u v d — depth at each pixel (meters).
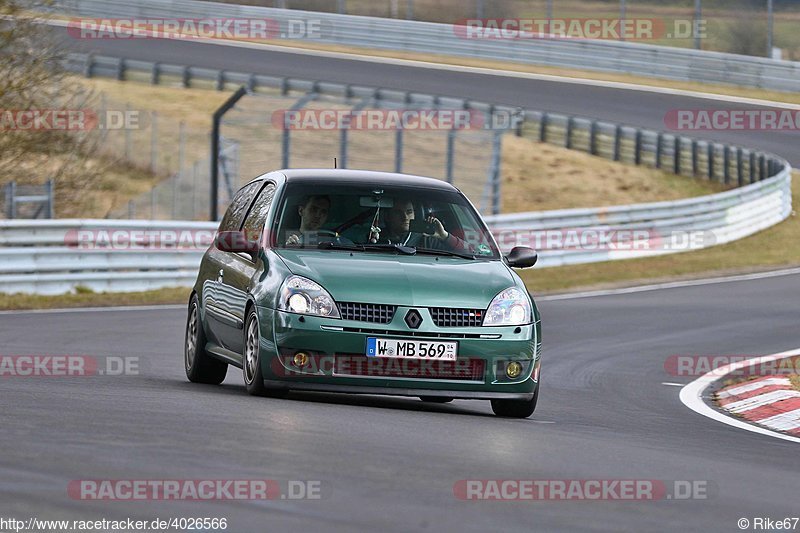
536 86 136.75
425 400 30.23
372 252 27.27
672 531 14.66
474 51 148.25
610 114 128.12
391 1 161.25
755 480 19.00
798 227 100.44
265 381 25.23
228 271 28.84
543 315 56.34
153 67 129.50
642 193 114.31
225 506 14.38
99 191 98.00
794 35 153.50
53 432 19.03
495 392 25.61
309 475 16.33
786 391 33.06
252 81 123.06
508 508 15.25
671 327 53.09
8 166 82.88
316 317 24.81
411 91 128.75
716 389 36.28
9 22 79.56
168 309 53.81
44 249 57.88
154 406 22.97
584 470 18.55
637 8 161.88
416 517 14.32
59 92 84.00
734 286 71.06
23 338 40.66
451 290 25.67
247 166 107.44
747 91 140.38
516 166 116.56
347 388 24.89
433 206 28.81
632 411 30.39
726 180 116.12
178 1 152.88
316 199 28.14
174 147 112.88
